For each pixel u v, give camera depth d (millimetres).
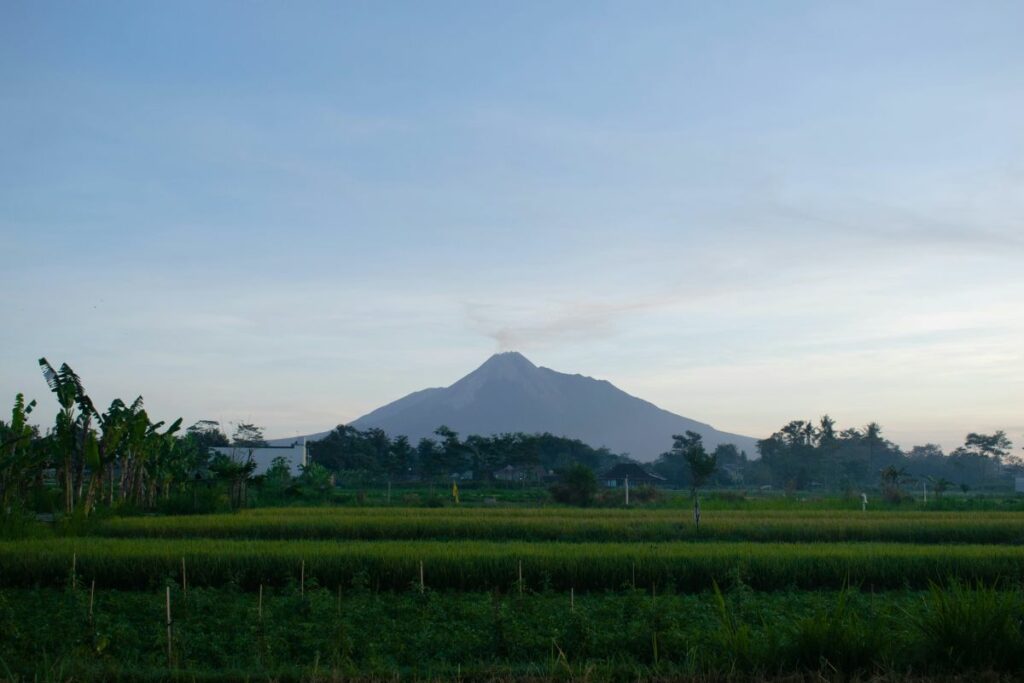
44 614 16312
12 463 30500
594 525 31797
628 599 15562
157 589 19812
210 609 16766
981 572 21625
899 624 13547
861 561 21594
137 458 43656
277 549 22203
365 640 14461
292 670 12562
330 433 113625
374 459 100562
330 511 41562
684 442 124875
